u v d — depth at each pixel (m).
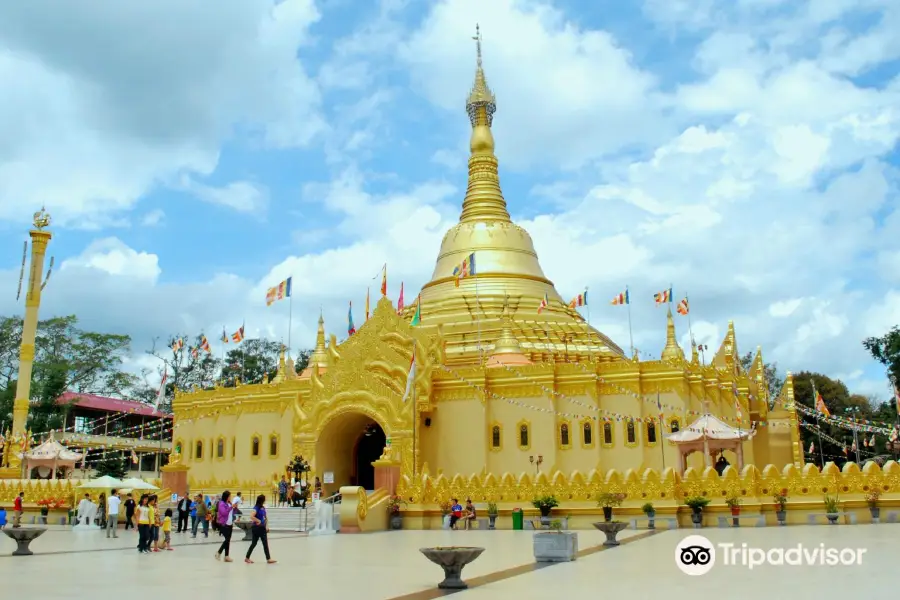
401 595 22.44
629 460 66.19
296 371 135.88
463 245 89.00
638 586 23.17
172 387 123.62
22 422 71.31
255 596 22.44
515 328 78.75
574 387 69.00
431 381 71.69
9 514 65.19
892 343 81.94
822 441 112.81
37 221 74.12
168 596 22.58
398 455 67.25
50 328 107.75
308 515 57.28
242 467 77.62
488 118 97.56
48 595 22.98
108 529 48.47
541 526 52.41
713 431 55.38
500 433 69.88
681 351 74.56
